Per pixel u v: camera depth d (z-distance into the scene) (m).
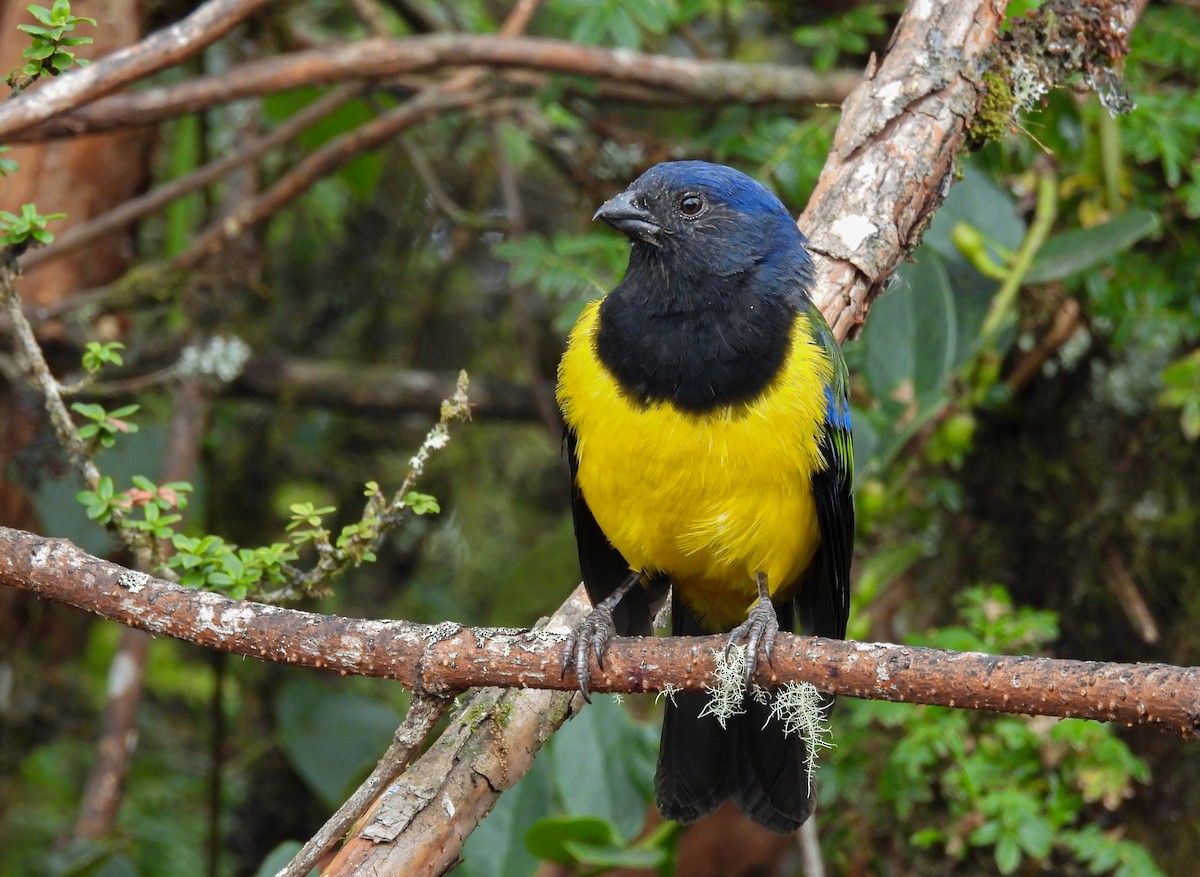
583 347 8.20
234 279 12.86
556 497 15.86
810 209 8.33
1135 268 11.25
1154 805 11.46
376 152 13.73
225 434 14.91
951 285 10.80
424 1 14.52
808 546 8.39
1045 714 5.60
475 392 14.77
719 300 8.02
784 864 13.95
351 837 6.16
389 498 15.10
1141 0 9.16
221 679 13.16
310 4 15.70
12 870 13.62
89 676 14.84
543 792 9.96
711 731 8.02
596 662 6.27
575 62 11.24
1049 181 10.92
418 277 15.41
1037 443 12.28
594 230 13.02
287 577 7.51
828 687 6.08
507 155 14.85
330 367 14.56
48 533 11.83
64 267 12.66
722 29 14.71
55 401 7.32
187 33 8.09
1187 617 11.91
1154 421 12.04
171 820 14.58
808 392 7.89
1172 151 10.60
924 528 11.60
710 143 12.23
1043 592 12.28
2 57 11.24
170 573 7.27
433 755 6.43
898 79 8.20
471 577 15.45
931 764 10.62
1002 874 10.47
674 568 8.30
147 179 13.08
